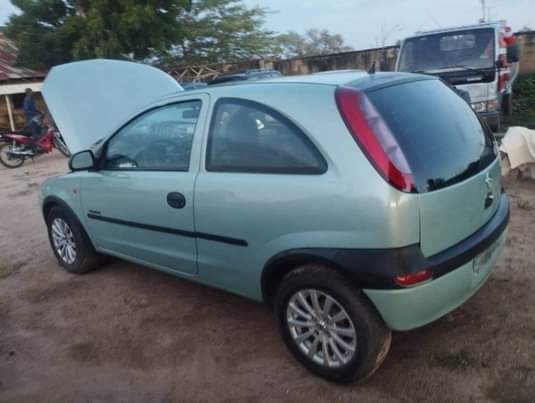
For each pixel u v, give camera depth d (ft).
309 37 102.12
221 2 77.10
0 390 10.93
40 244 19.95
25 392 10.80
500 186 11.72
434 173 9.12
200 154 11.46
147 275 16.07
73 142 18.67
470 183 9.76
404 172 8.65
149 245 13.28
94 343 12.41
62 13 58.13
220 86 11.66
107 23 55.57
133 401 10.23
